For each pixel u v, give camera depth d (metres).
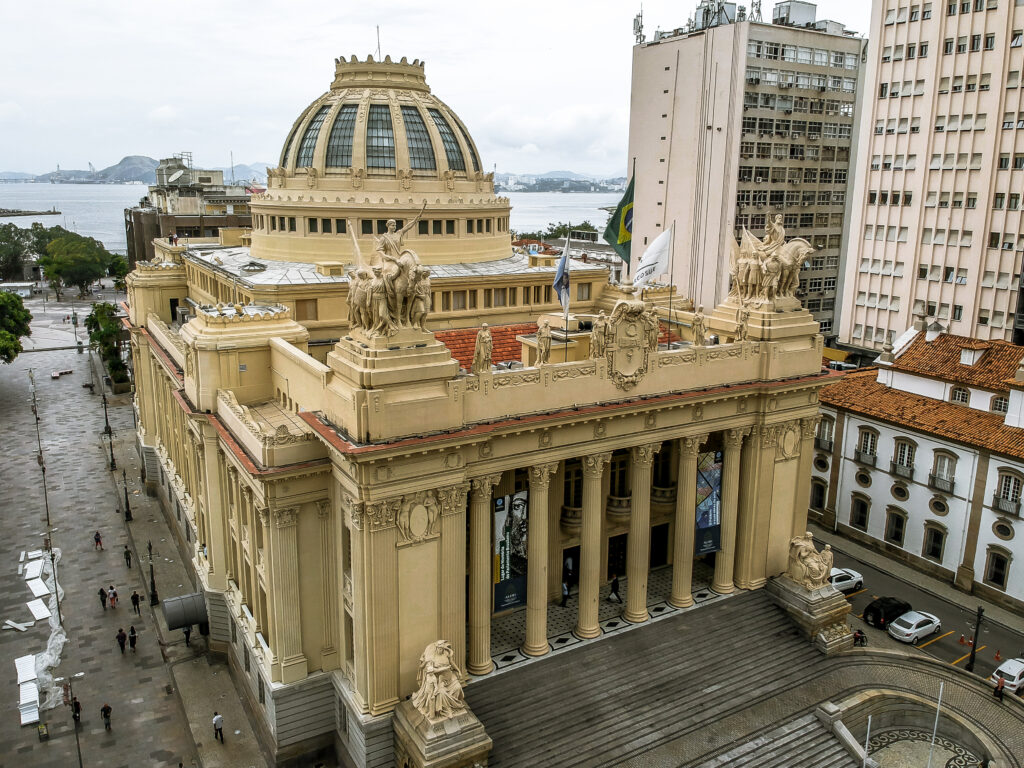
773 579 54.44
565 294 48.81
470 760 37.69
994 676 49.38
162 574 64.50
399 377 37.84
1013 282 86.75
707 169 117.06
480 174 69.56
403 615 39.97
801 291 126.06
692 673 46.59
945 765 44.09
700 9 121.56
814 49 116.44
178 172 186.75
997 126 86.38
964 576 61.50
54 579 59.94
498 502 43.91
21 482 84.44
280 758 42.69
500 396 42.16
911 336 71.81
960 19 89.06
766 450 53.22
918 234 96.06
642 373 47.16
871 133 101.25
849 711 45.56
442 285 61.41
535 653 46.22
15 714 47.44
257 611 45.25
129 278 81.00
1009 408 59.78
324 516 42.31
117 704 48.62
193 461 56.94
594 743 41.12
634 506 48.81
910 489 65.38
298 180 65.12
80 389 123.12
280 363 49.81
